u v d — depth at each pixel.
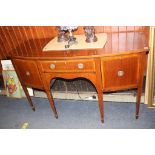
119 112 2.63
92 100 2.88
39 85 2.40
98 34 2.48
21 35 2.74
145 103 2.65
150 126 2.38
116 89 2.25
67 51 2.19
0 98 3.18
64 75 2.23
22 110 2.91
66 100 2.96
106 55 2.01
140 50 2.01
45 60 2.17
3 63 2.99
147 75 2.47
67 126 2.55
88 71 2.14
